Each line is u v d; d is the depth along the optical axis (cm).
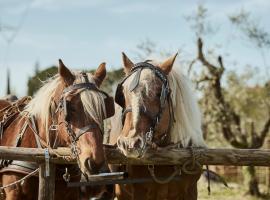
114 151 577
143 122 562
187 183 621
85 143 526
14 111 665
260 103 2205
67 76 570
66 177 578
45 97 598
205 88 1706
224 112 1695
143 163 589
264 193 1747
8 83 1183
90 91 546
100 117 538
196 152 590
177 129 620
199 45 1656
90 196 654
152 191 620
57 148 574
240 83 2286
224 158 593
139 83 578
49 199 567
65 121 545
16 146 612
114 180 586
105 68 590
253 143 1709
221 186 1736
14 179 591
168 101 600
